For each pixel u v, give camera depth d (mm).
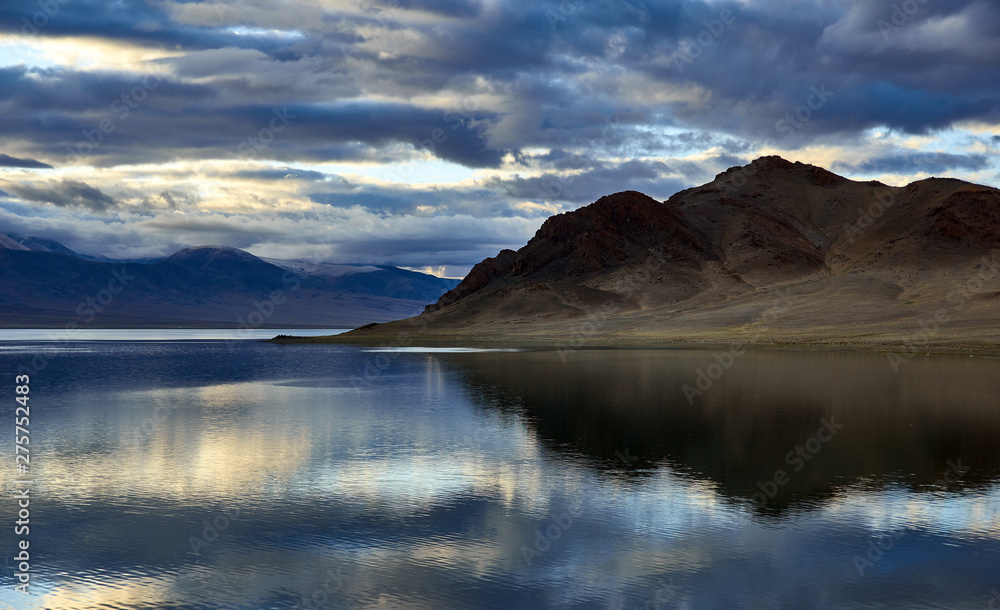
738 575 17656
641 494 24266
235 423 39438
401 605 16141
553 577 17578
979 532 20438
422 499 23859
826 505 22922
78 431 37250
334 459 29766
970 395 47469
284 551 19375
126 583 17438
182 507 23266
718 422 37875
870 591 16797
